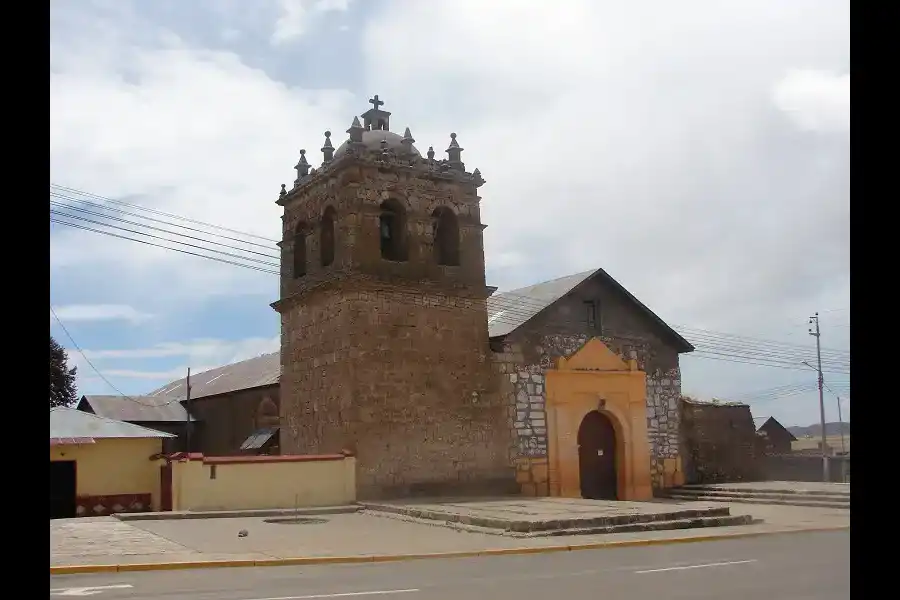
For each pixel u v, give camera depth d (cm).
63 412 2891
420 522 2098
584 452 3012
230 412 3997
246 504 2377
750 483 3136
